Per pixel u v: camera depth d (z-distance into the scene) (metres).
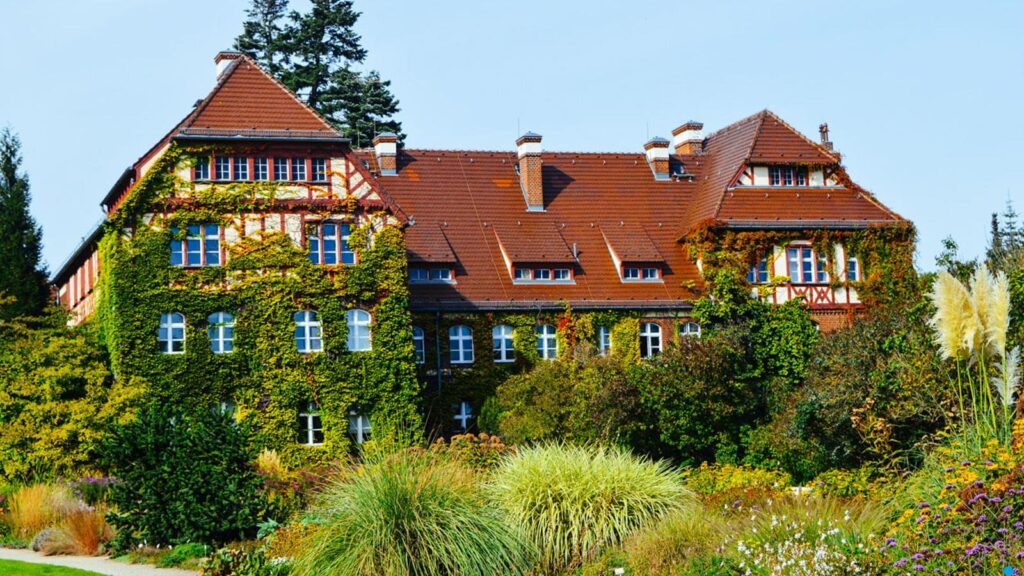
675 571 19.42
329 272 42.19
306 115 42.75
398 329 42.72
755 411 38.53
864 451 31.06
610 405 37.00
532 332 47.09
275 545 22.83
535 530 21.25
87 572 22.17
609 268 49.16
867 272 49.56
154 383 40.00
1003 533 15.48
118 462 25.58
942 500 17.28
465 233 49.00
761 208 49.62
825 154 51.44
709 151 55.12
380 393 42.19
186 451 25.38
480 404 46.06
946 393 27.61
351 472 20.75
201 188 41.31
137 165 42.16
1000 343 20.23
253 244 41.59
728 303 47.28
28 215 61.53
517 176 52.12
